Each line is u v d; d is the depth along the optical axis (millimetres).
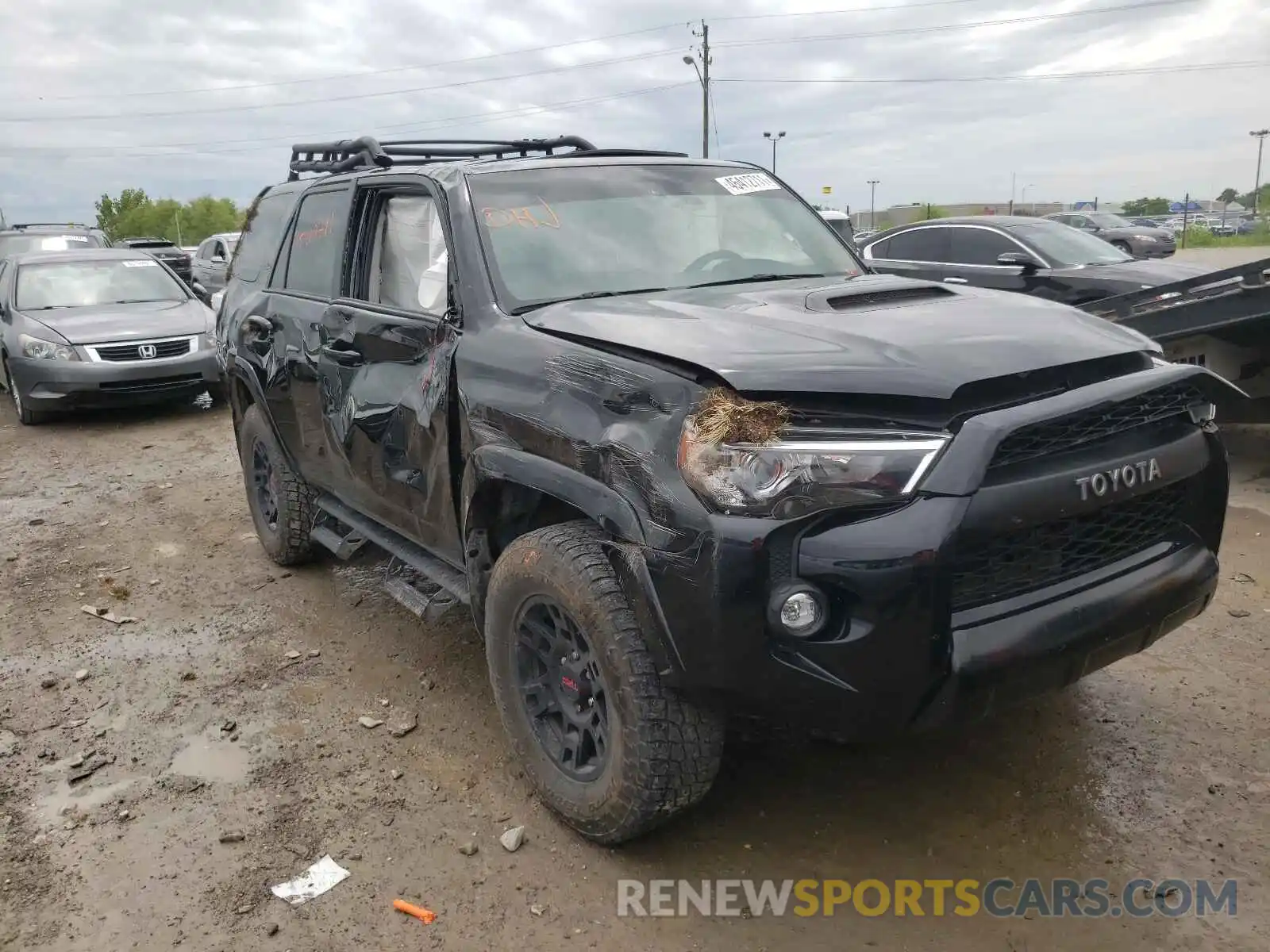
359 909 2732
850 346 2533
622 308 3104
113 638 4660
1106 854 2818
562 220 3641
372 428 3834
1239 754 3250
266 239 5332
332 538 4898
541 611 2980
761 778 3258
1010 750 3342
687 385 2475
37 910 2773
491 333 3189
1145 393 2564
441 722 3746
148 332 9859
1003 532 2328
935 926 2582
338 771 3430
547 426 2785
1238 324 5793
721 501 2324
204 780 3410
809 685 2363
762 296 3223
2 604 5145
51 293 10742
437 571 3732
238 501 6984
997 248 9383
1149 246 22609
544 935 2611
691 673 2453
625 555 2523
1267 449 6770
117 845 3059
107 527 6461
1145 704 3578
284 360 4641
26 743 3717
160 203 97250
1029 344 2576
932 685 2342
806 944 2541
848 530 2285
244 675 4207
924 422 2330
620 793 2703
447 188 3646
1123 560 2684
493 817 3125
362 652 4395
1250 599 4414
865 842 2926
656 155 4387
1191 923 2543
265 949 2596
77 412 10734
